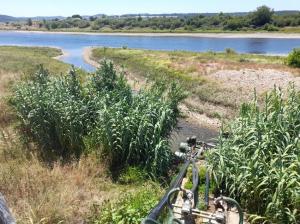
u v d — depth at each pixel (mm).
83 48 52781
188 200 4668
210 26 98500
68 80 9484
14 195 6180
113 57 36375
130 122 7988
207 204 5340
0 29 119062
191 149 8078
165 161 7793
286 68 25078
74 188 6645
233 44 61906
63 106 8547
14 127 9508
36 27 125188
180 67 25359
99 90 9688
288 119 6434
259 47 56375
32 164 7707
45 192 6324
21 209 5750
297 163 5520
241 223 4387
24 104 8945
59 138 8609
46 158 8297
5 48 47781
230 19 96062
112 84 9875
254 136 6242
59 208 5688
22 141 8930
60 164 7801
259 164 5777
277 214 5375
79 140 8500
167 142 8117
